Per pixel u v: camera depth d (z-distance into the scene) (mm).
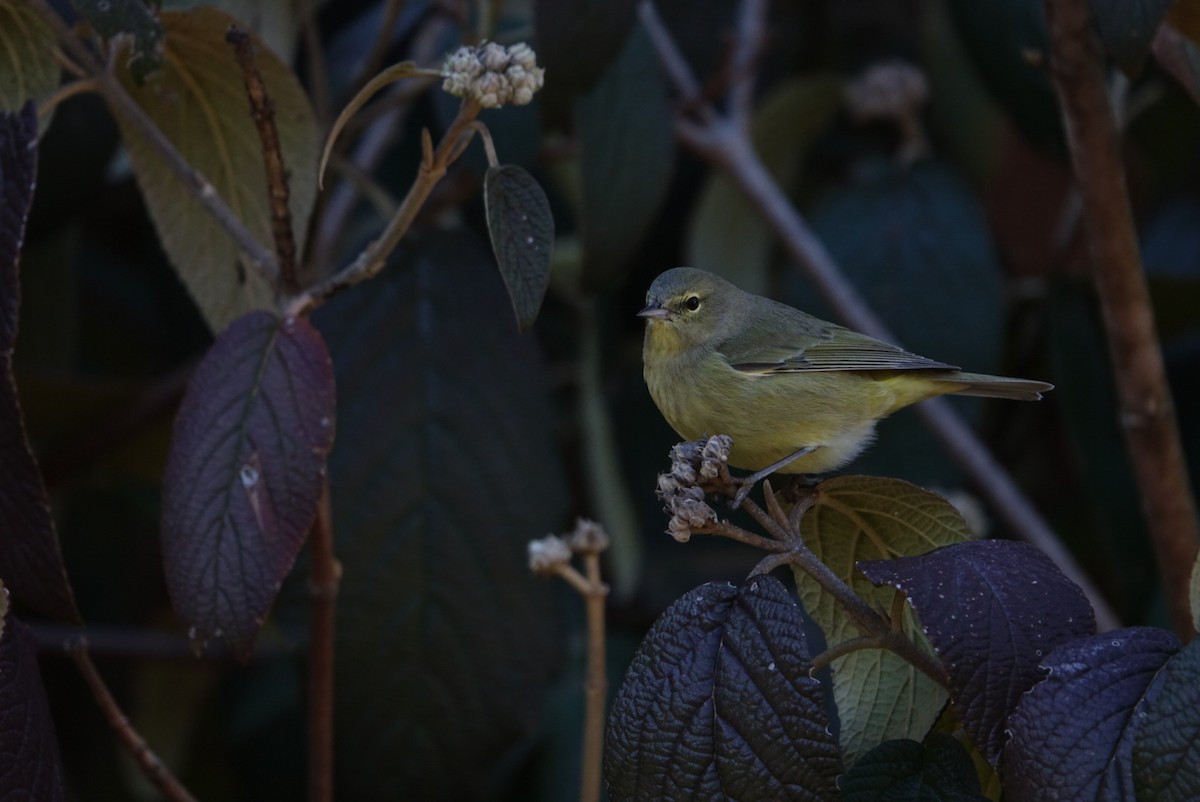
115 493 10875
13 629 4871
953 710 5105
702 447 5355
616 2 6742
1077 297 10016
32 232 8305
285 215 5348
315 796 6176
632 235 8234
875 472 9922
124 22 5105
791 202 12133
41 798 4777
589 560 6000
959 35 9969
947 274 10234
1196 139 11500
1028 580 4574
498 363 8023
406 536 7684
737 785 4414
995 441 11562
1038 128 9789
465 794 7676
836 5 12273
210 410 5098
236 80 6090
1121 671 4309
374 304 7949
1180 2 5883
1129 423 6852
